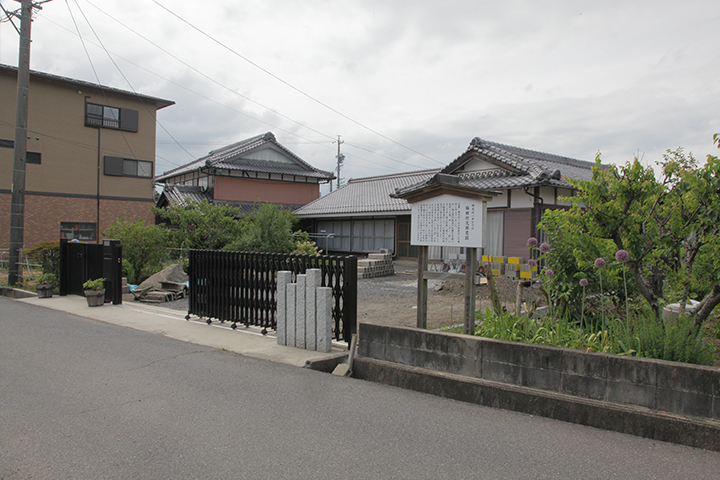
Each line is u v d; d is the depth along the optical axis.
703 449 3.56
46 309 10.10
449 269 15.94
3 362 5.75
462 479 3.02
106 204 24.39
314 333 6.34
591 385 4.17
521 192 14.04
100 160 24.23
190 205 17.91
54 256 12.59
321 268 6.69
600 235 5.48
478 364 4.79
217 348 6.56
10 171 21.69
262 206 17.66
